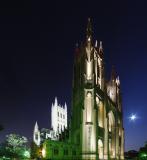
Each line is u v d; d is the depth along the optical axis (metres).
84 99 95.25
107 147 100.31
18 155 133.88
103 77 110.12
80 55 110.06
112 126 117.69
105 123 103.38
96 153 89.00
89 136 90.25
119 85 135.75
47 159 86.12
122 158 123.06
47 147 87.12
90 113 93.94
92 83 97.31
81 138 91.62
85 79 98.44
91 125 91.38
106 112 104.88
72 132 104.50
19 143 148.62
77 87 108.12
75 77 112.38
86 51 103.06
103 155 98.56
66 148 90.75
